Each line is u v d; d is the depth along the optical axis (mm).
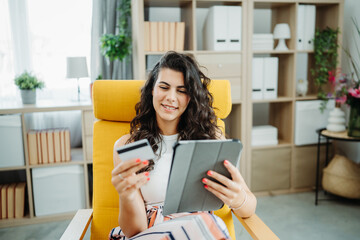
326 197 2695
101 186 1392
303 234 2125
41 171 2318
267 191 2740
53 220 2377
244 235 2139
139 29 2336
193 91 1143
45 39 2713
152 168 1204
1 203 2332
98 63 2797
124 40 2643
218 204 1062
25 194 2529
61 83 2777
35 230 2250
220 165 962
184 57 1156
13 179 2783
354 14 2715
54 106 2281
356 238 2066
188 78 1123
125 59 2812
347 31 2811
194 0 2379
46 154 2320
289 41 2670
